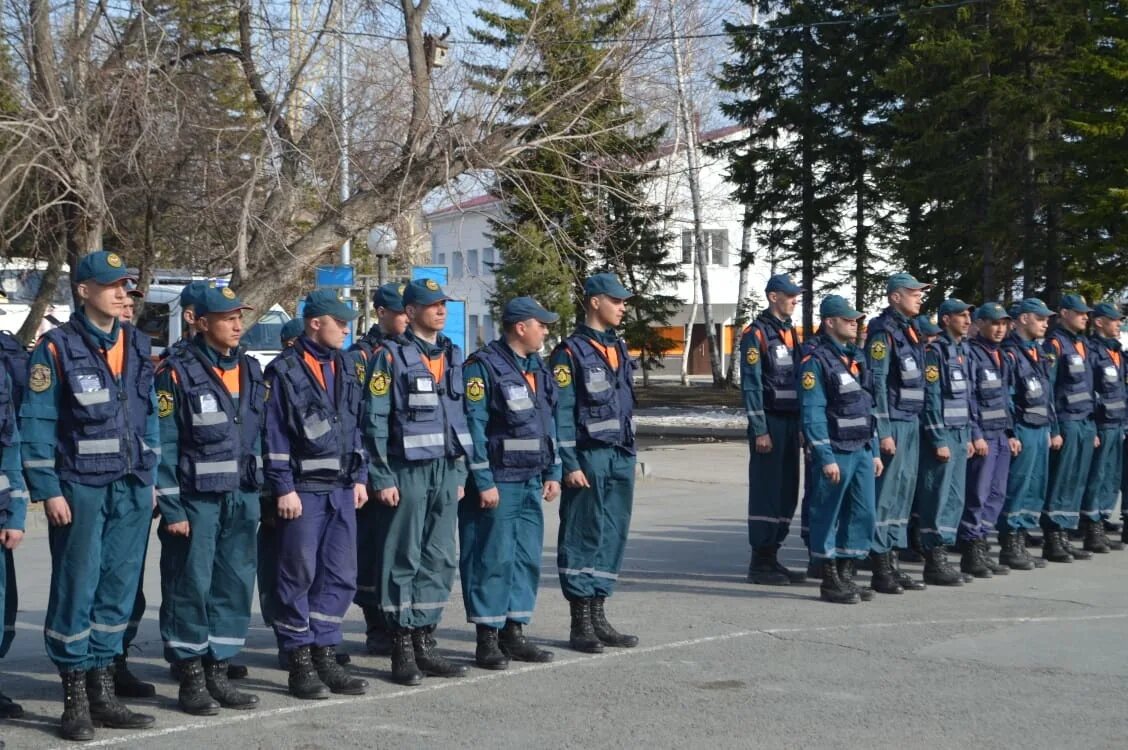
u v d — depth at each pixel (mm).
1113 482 11867
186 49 17562
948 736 6016
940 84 25953
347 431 7023
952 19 25828
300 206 17656
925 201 27281
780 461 10234
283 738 6074
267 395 6832
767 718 6332
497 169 17312
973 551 10531
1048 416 10992
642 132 20875
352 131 17250
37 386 6070
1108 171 22953
